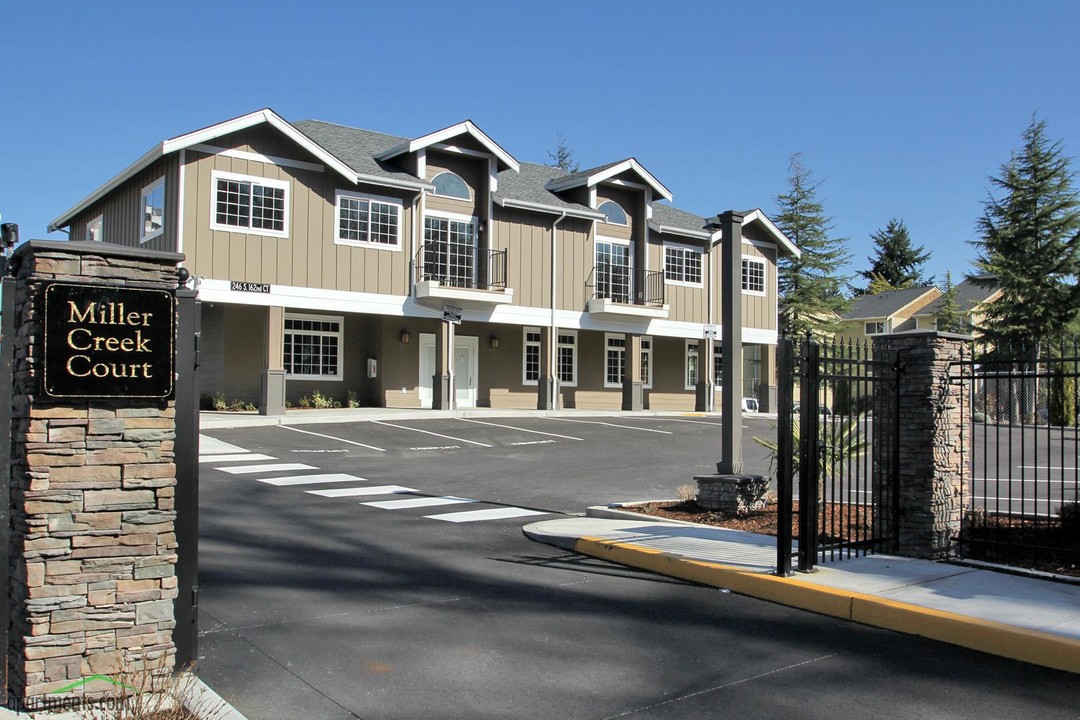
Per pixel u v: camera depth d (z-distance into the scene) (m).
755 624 6.30
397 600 6.83
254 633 5.87
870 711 4.68
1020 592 6.69
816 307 45.12
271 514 10.54
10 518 4.28
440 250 25.12
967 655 5.63
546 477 14.78
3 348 4.20
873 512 8.34
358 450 17.69
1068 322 35.22
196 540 4.83
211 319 23.42
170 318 4.50
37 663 4.14
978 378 8.26
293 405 24.84
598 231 29.25
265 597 6.79
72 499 4.24
